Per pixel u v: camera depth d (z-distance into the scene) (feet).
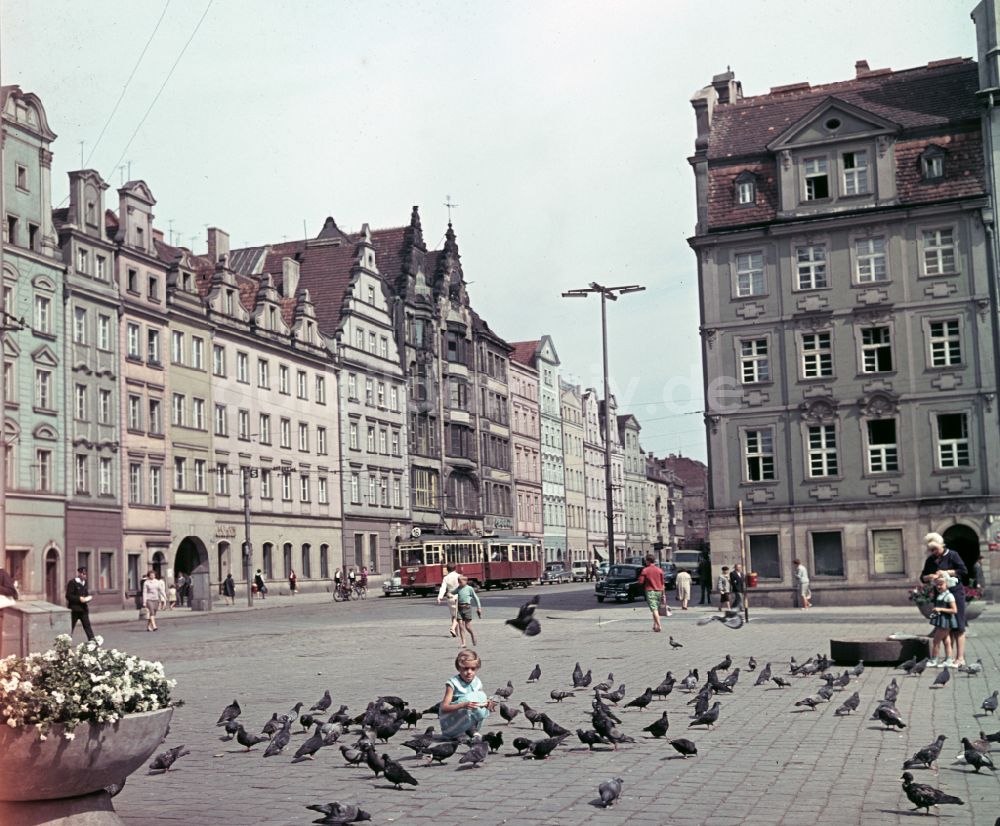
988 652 77.30
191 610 191.93
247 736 43.47
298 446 260.83
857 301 158.10
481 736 40.01
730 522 161.07
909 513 153.38
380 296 302.45
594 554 448.24
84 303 190.70
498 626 124.77
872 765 37.17
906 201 156.76
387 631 119.96
